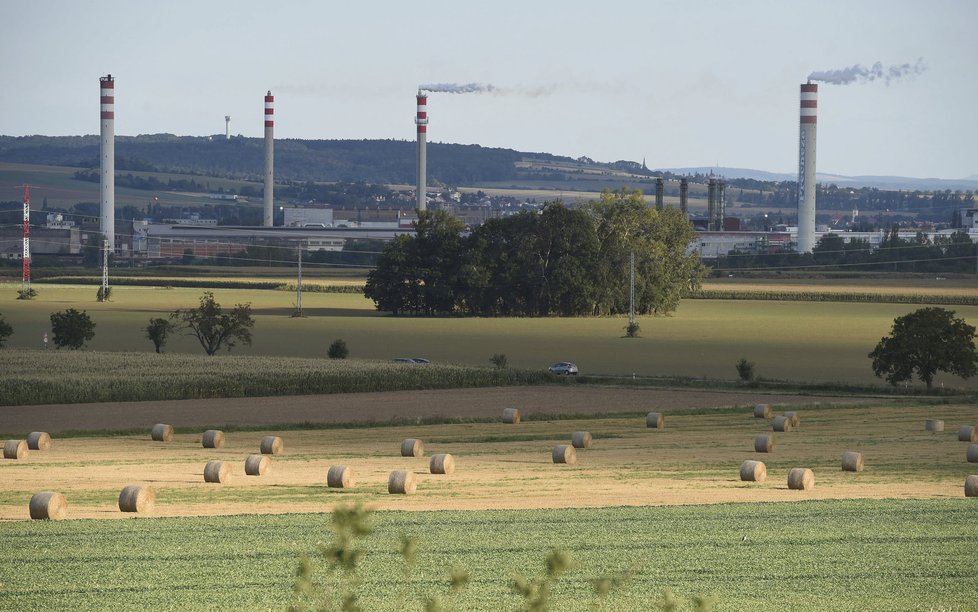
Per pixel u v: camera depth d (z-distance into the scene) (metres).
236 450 193.25
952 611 91.81
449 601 93.00
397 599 93.69
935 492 148.25
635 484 154.75
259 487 150.38
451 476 162.12
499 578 100.38
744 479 158.25
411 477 145.50
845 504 135.62
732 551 110.56
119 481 155.00
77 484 152.00
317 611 90.81
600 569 104.00
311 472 165.88
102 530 118.00
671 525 122.19
